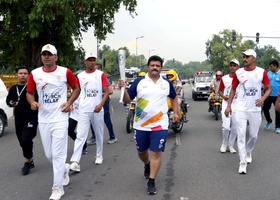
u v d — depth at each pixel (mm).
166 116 5211
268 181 5738
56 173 5000
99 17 20344
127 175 6125
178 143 8953
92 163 6953
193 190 5312
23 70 6066
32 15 15836
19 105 6117
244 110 6199
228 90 7711
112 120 13477
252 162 6977
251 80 6121
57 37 18750
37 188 5504
